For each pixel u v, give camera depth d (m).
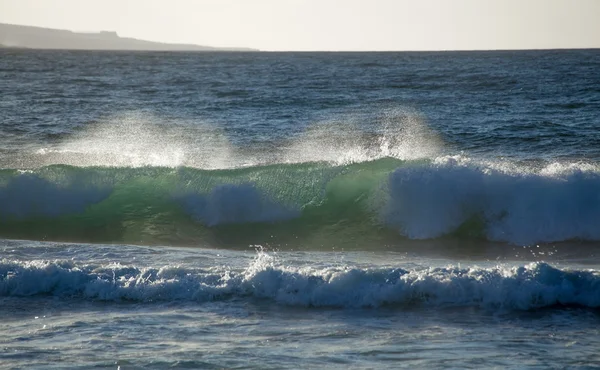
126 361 23.30
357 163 49.28
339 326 27.20
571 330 26.75
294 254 40.06
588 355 23.97
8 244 40.78
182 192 49.25
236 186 48.59
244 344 25.06
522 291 29.59
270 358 23.64
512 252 41.38
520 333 26.39
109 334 26.09
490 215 45.28
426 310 29.08
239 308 29.25
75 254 37.88
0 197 49.34
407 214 46.12
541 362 23.25
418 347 24.80
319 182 48.56
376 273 30.64
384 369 22.66
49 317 28.19
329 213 47.38
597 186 44.91
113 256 37.44
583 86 153.00
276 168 49.59
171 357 23.69
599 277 30.12
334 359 23.56
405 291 29.91
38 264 32.31
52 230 46.62
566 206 44.56
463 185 46.03
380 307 29.42
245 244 43.91
